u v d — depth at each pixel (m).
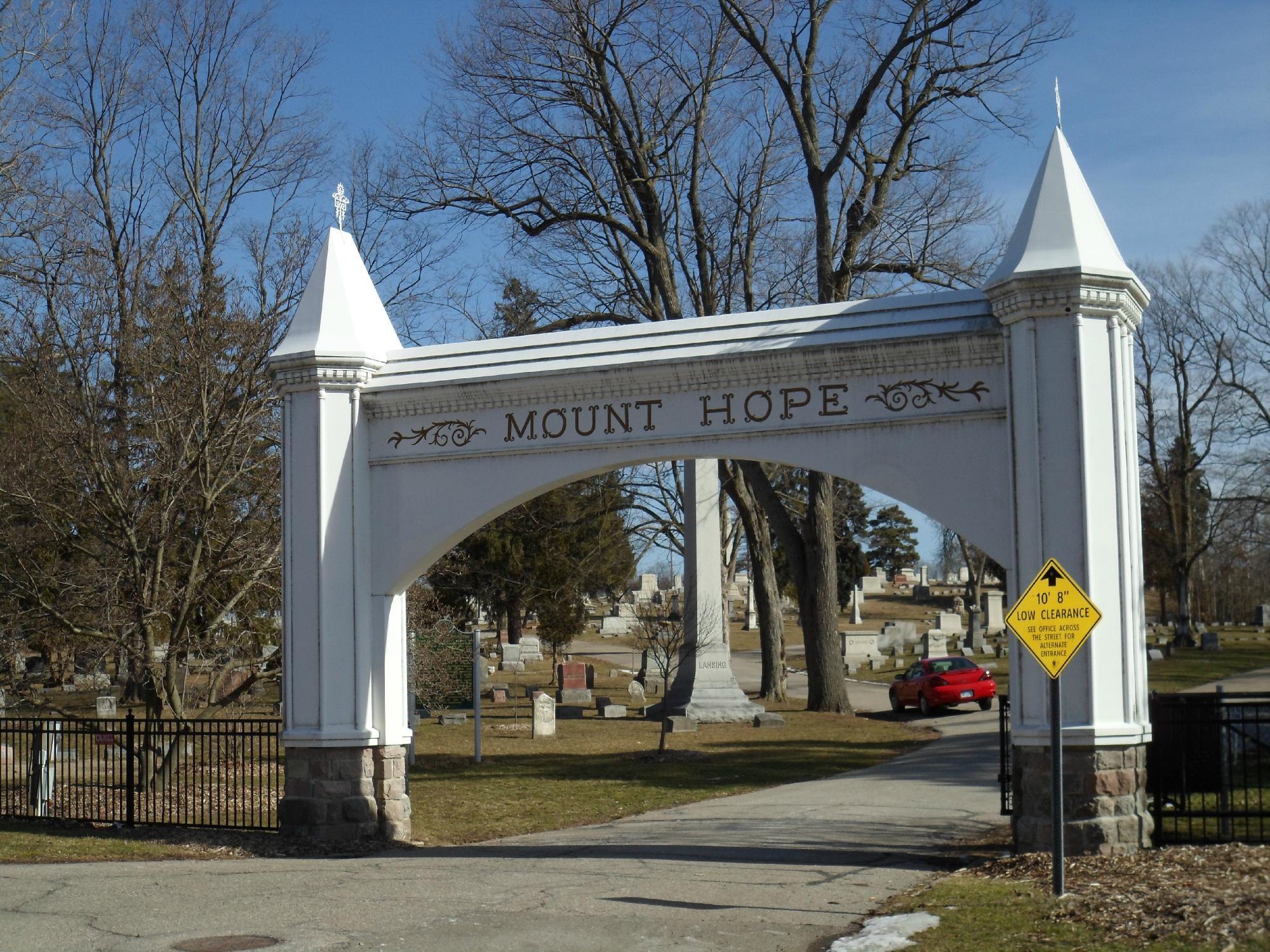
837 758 21.84
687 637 30.41
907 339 10.98
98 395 17.38
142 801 15.81
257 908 9.47
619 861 11.60
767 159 32.84
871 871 10.68
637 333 12.32
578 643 65.94
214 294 18.97
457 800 16.58
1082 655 10.14
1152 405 51.12
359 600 12.97
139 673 17.38
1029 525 10.38
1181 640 48.25
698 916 8.91
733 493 36.53
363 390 13.12
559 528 39.31
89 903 9.73
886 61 26.86
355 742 12.75
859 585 74.12
